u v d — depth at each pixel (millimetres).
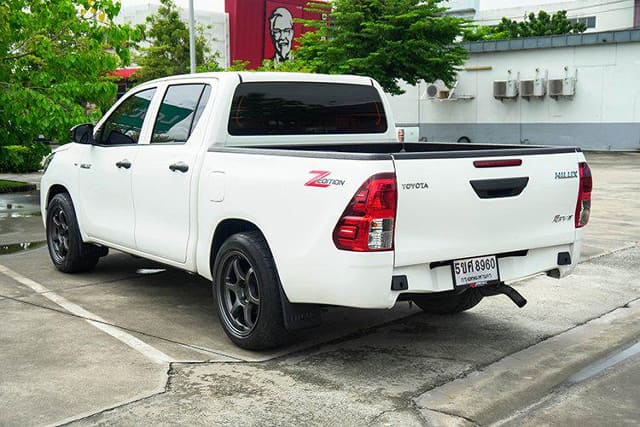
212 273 5559
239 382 4648
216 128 5660
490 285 5020
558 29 47375
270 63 26406
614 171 21641
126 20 38938
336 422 4070
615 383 4812
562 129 32312
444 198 4645
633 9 53719
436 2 24812
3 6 13594
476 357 5242
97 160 6879
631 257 8891
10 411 4117
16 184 16156
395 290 4539
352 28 24844
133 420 4031
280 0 40531
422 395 4500
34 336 5496
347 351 5332
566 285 7492
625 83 30438
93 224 6988
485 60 33906
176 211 5836
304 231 4684
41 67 14516
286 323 4906
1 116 14203
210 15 38344
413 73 25078
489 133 34438
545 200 5191
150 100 6461
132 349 5234
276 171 4902
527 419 4215
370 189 4375
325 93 6340
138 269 7902
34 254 8711
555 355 5316
